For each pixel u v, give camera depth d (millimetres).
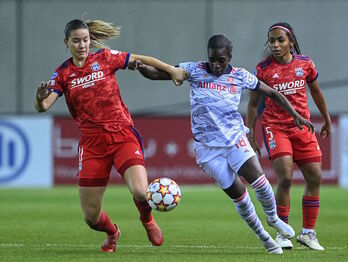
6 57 89500
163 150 76438
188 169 76188
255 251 31391
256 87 30031
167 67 29688
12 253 30422
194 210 53000
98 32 31109
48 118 76250
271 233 40469
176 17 90000
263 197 29391
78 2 90250
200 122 29734
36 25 89875
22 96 89312
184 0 89875
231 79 29688
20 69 89438
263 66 34125
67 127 76125
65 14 90188
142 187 28484
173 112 89062
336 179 74375
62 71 29641
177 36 89875
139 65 29453
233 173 29750
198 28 89688
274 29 33438
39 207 55062
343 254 30547
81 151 29922
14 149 76000
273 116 33719
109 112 29547
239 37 89188
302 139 33469
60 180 76188
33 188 73250
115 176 77000
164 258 28328
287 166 33062
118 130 29500
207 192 68750
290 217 48000
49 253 30359
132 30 90312
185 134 76375
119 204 57156
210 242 35438
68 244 34594
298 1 88875
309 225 33250
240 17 89250
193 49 89750
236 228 42000
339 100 88312
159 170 76375
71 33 29031
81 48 29016
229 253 30500
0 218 47438
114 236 31344
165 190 27938
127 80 89188
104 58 29656
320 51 88688
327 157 74312
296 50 34500
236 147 29422
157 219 47094
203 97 29641
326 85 88438
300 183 73938
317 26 88750
